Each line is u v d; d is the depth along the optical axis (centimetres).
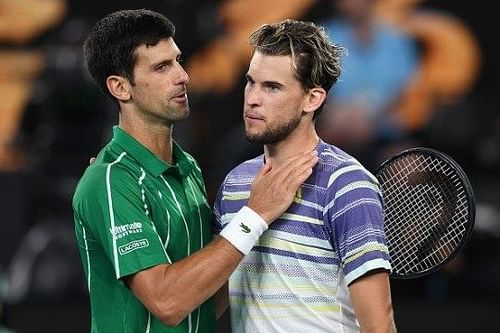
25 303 3481
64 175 3616
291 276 1631
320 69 1631
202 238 1736
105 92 1742
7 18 3703
